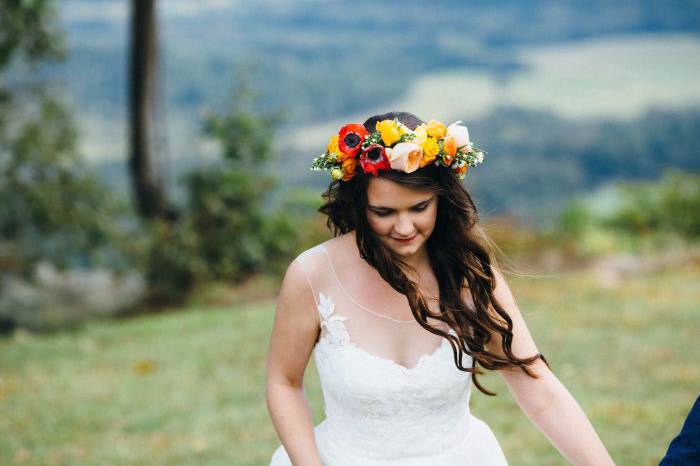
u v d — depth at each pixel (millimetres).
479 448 2455
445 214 2338
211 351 7402
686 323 7645
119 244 10227
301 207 11234
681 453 1888
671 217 12133
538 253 11516
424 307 2250
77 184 10133
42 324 9367
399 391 2287
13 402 6129
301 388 2471
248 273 10688
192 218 10438
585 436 2328
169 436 5305
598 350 6918
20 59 9930
